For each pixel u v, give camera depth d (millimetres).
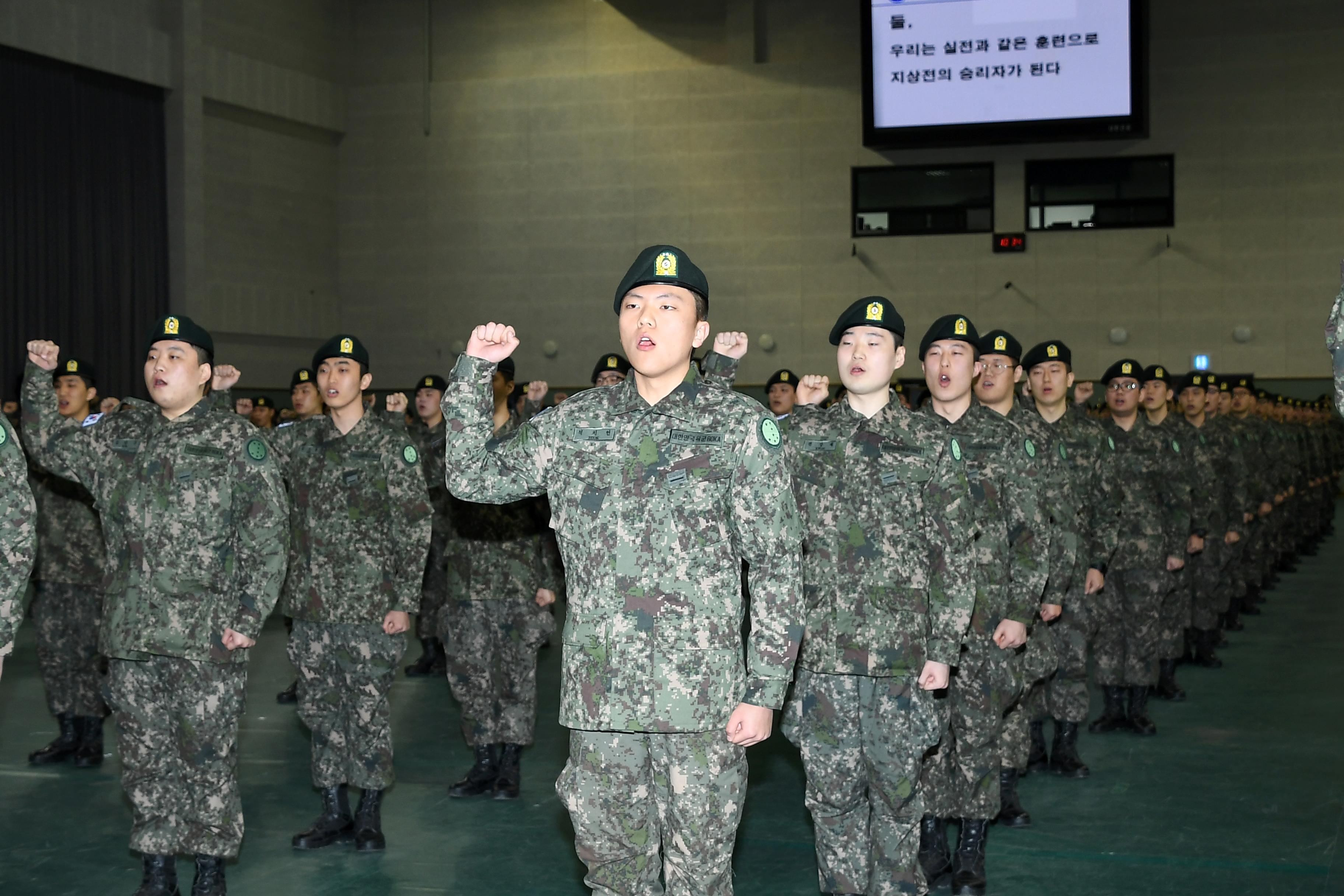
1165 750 6117
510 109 20188
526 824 4879
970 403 4457
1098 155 18453
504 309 20266
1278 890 4105
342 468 4645
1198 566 8461
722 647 2660
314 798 5270
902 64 17984
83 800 5234
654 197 19719
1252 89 18203
